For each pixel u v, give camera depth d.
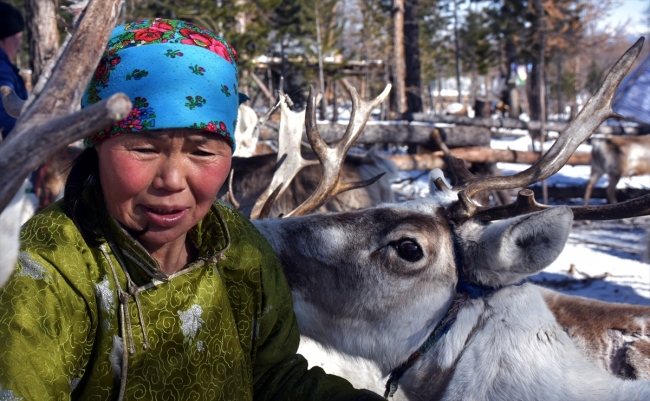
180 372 1.53
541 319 2.26
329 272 2.53
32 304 1.34
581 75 39.41
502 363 2.20
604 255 8.52
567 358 2.20
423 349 2.39
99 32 0.86
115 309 1.48
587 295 6.30
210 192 1.52
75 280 1.42
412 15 19.56
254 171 6.64
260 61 21.53
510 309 2.28
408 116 12.86
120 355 1.48
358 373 2.77
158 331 1.51
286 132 4.33
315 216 2.66
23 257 1.38
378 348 2.49
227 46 1.60
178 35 1.49
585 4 21.94
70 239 1.46
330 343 2.60
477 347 2.27
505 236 2.19
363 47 26.66
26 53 24.75
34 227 1.47
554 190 13.48
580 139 2.76
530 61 22.84
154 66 1.44
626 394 2.10
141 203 1.47
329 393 1.89
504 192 10.99
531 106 22.92
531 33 21.61
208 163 1.49
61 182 5.23
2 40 5.50
